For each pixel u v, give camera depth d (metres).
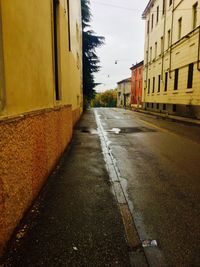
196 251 2.55
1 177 2.33
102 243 2.65
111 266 2.30
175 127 13.70
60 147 6.18
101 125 14.55
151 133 11.19
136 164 5.83
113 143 8.55
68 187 4.24
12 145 2.61
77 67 16.02
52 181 4.52
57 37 6.30
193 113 17.23
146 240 2.72
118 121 17.47
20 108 3.00
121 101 65.38
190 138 9.77
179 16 19.83
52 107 5.19
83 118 19.92
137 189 4.23
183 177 4.90
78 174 4.97
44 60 4.44
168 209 3.48
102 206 3.53
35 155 3.62
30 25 3.47
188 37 17.75
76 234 2.80
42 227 2.93
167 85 23.36
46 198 3.77
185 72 18.52
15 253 2.45
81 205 3.55
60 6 6.39
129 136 10.22
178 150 7.45
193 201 3.76
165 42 24.02
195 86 16.73
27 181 3.22
